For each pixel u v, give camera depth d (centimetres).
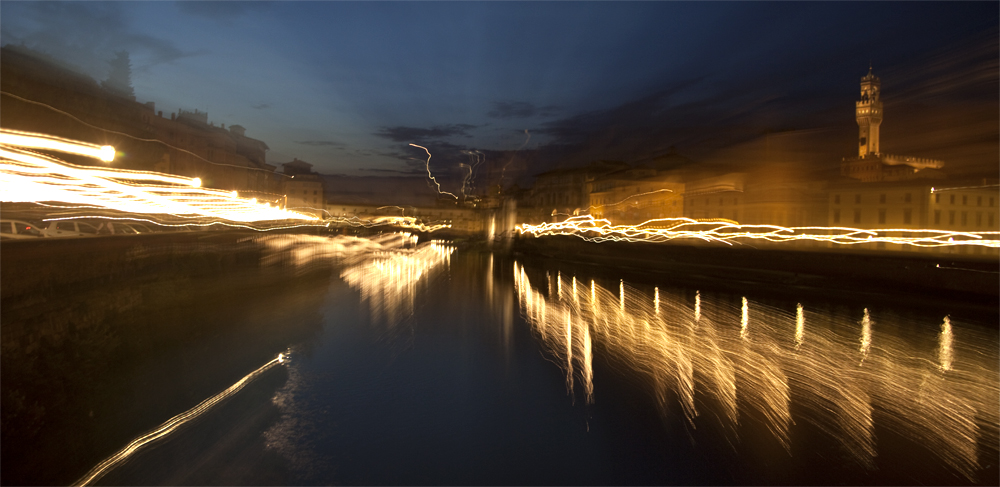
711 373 1035
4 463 616
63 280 924
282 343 1383
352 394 1033
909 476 626
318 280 2534
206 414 918
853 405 845
